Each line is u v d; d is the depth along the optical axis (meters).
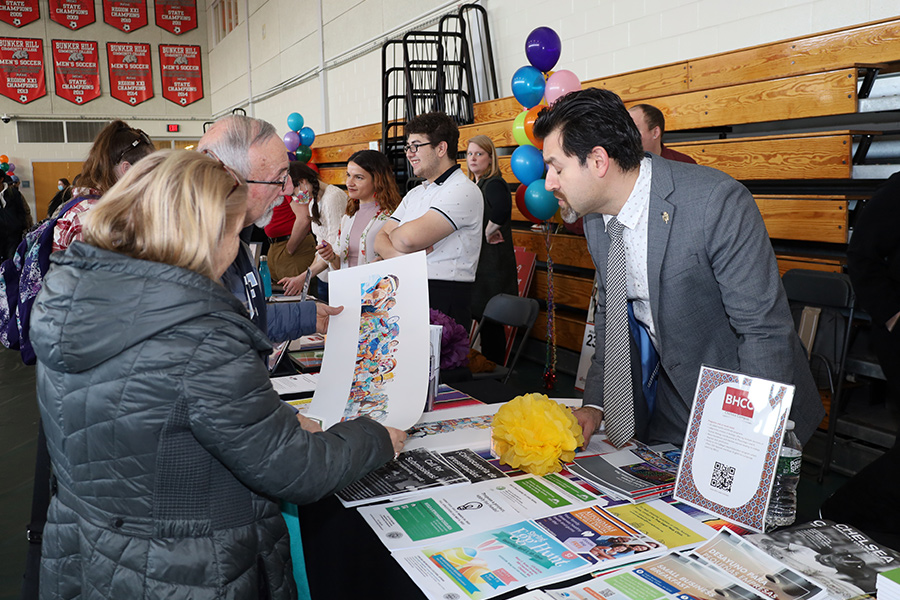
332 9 8.72
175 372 0.79
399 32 7.12
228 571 0.86
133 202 0.84
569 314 4.59
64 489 0.88
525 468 1.20
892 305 1.89
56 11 13.82
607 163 1.21
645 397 1.39
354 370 1.40
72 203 1.72
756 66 3.21
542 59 3.63
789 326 1.22
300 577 1.08
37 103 13.94
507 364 4.67
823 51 2.91
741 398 1.05
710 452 1.07
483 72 5.76
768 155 3.08
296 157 7.30
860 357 2.85
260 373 0.84
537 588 0.85
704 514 1.06
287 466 0.85
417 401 1.35
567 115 1.21
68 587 0.89
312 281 4.57
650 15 4.06
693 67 3.54
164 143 14.95
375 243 2.80
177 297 0.79
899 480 1.51
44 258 1.73
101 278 0.81
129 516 0.84
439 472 1.21
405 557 0.93
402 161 6.29
